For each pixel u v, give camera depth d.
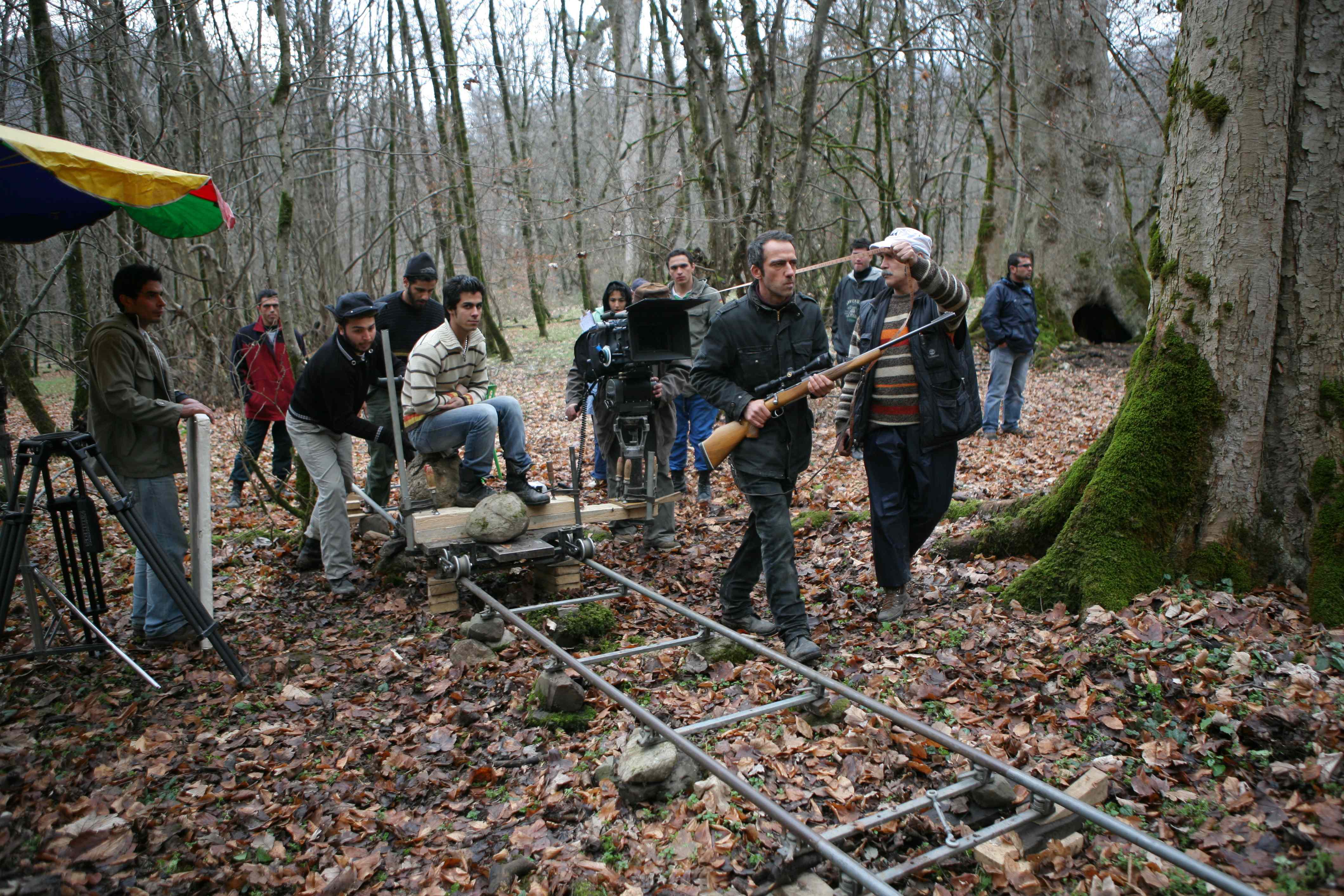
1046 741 3.40
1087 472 4.96
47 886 2.74
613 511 5.62
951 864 2.85
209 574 4.70
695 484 8.25
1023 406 10.77
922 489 4.52
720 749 3.54
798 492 7.66
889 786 3.28
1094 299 14.45
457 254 25.84
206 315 8.71
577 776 3.47
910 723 3.25
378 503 6.66
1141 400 4.52
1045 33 13.63
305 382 5.41
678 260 6.75
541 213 19.14
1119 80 15.89
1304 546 4.17
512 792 3.46
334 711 4.12
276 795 3.44
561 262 20.06
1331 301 4.13
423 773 3.57
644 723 3.44
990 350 9.18
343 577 5.60
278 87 8.66
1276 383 4.26
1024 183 12.87
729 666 4.32
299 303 15.70
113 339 4.35
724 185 10.53
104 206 4.67
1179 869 2.70
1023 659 4.04
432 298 6.48
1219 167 4.23
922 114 17.05
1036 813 2.91
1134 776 3.17
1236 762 3.16
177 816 3.23
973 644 4.24
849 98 19.62
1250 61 4.09
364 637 4.98
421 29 16.66
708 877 2.86
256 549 6.60
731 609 4.76
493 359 20.61
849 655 4.31
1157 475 4.41
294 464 8.09
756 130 12.25
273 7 8.77
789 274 4.21
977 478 7.73
